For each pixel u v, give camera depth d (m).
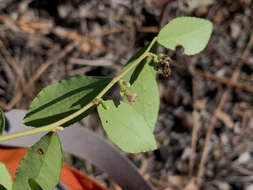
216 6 1.31
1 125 0.36
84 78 0.37
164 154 1.11
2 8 1.20
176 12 1.25
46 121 0.37
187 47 0.37
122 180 0.51
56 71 1.15
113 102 0.36
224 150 1.14
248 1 1.33
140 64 0.38
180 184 1.08
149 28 1.24
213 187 1.09
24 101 1.10
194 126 1.13
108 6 1.26
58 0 1.24
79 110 0.36
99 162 0.52
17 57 1.15
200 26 0.38
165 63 0.37
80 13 1.23
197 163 1.11
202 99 1.19
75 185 0.53
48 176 0.35
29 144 0.48
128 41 1.23
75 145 0.51
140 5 1.27
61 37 1.20
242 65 1.26
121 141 0.36
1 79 1.12
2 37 1.16
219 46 1.27
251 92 1.23
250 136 1.18
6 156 0.51
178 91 1.18
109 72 1.17
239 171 1.12
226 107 1.20
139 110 0.37
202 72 1.22
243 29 1.30
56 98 0.37
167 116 1.16
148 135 0.36
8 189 0.35
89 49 1.20
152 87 0.37
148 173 1.08
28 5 1.22
